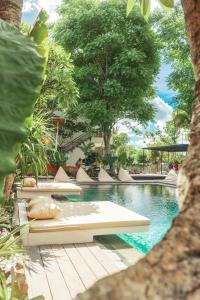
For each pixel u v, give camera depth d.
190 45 0.59
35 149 6.47
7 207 6.67
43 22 1.81
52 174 20.50
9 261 3.50
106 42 25.44
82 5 27.88
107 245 5.74
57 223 5.34
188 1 0.60
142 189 17.42
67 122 26.91
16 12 1.30
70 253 4.74
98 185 18.81
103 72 27.61
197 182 0.35
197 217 0.32
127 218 5.86
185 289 0.27
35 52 0.58
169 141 40.12
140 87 27.48
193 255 0.29
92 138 27.95
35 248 4.96
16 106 0.50
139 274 0.29
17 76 0.53
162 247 0.31
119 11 26.77
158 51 27.89
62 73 12.59
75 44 27.58
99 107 25.17
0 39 0.57
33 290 3.33
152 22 27.56
